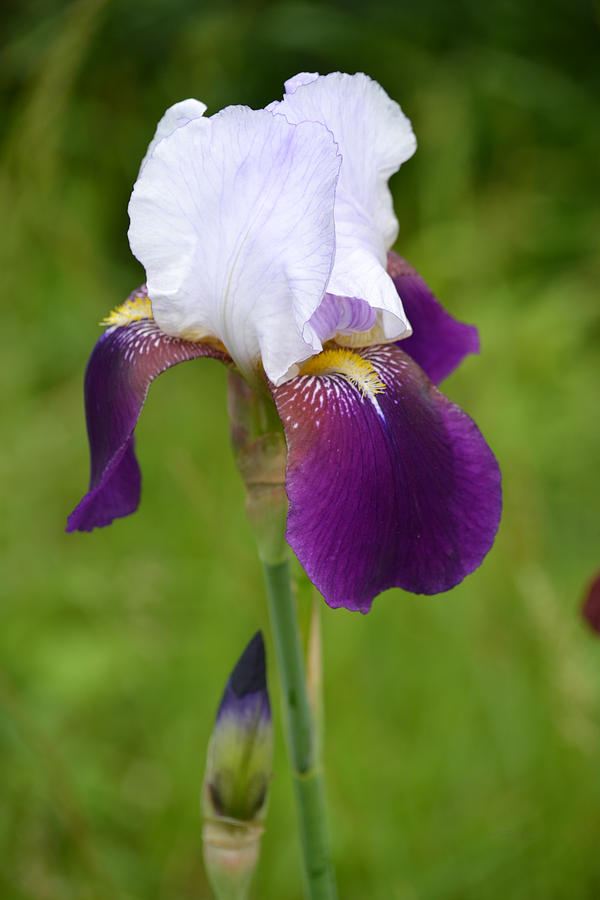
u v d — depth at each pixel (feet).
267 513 1.76
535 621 2.35
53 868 2.31
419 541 1.68
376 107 1.76
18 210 3.77
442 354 1.92
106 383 1.76
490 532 1.69
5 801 2.34
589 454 3.38
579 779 2.30
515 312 3.70
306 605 1.81
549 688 2.35
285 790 2.36
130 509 1.83
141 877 2.33
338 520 1.66
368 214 1.76
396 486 1.68
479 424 3.12
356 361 1.74
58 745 2.42
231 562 2.57
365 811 2.30
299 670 1.79
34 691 2.59
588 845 2.27
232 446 1.77
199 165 1.69
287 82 1.78
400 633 2.63
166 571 2.87
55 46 3.75
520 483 2.78
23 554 3.06
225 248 1.70
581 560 3.01
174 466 2.64
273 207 1.68
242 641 2.69
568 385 3.57
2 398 3.61
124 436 1.71
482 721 2.47
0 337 3.78
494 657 2.50
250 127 1.68
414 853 2.28
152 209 1.70
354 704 2.42
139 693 2.67
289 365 1.70
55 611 2.85
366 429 1.69
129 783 2.50
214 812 1.79
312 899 1.83
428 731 2.43
